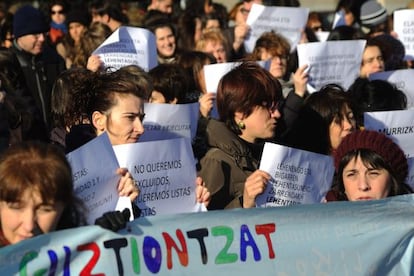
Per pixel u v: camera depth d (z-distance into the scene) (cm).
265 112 662
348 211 507
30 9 1070
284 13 1171
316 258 498
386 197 557
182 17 1368
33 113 876
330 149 726
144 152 590
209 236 478
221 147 665
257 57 1032
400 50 1062
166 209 600
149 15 1334
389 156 561
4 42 1248
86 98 621
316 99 729
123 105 608
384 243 510
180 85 807
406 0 2112
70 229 440
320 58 970
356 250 505
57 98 670
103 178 527
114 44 894
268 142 664
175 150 599
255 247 487
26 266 429
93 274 445
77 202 452
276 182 623
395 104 838
